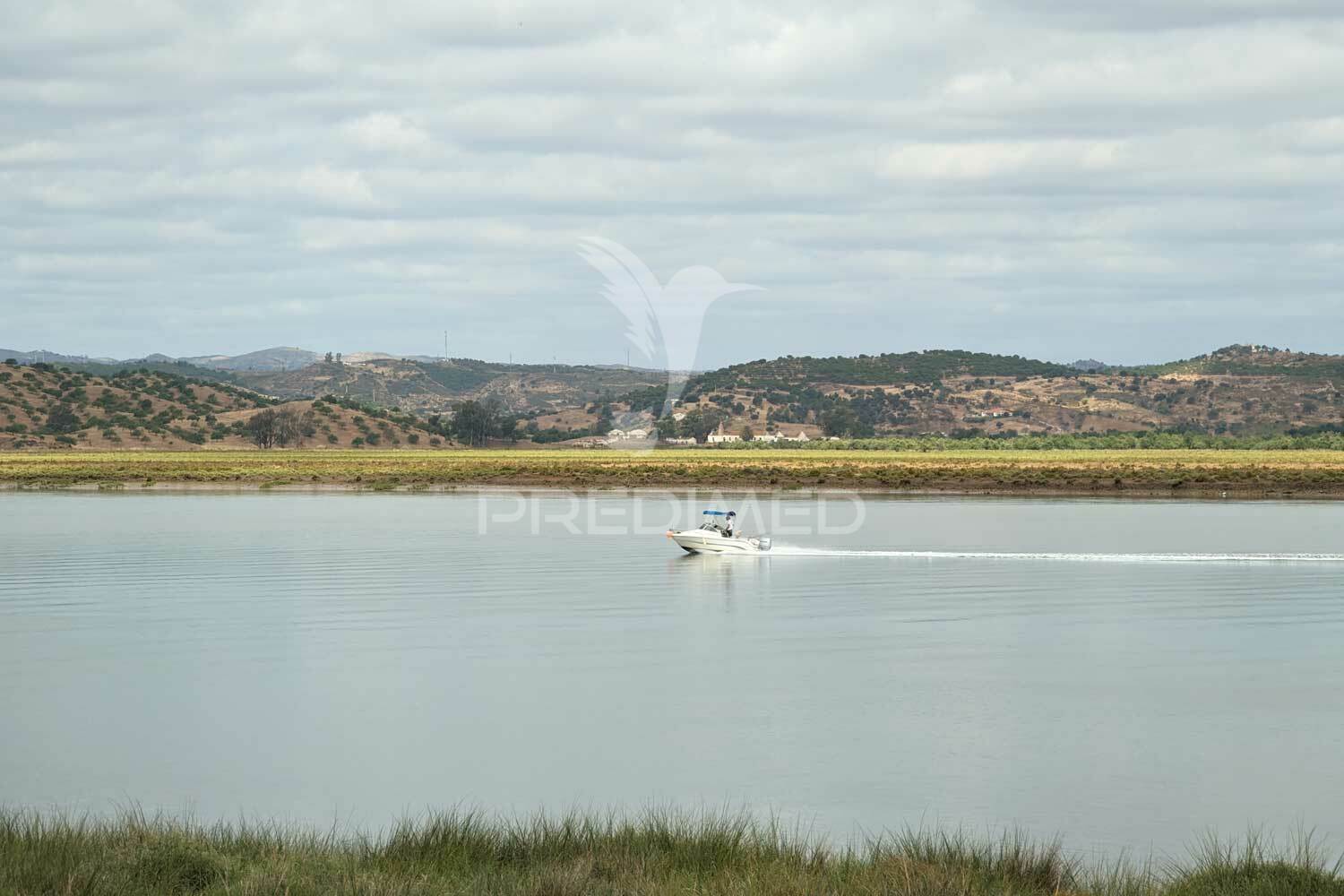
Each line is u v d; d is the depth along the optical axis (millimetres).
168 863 17609
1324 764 27906
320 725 31219
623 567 64750
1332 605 50625
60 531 84812
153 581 58156
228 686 35375
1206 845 22609
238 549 72688
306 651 40531
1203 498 122250
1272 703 33438
